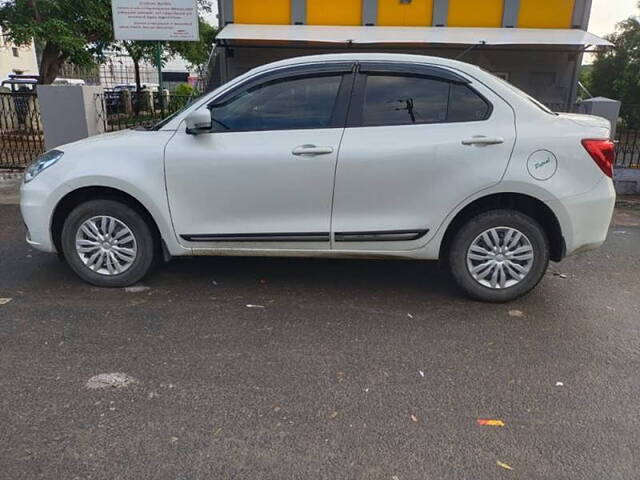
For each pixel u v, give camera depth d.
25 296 4.03
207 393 2.82
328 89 3.86
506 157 3.68
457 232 3.92
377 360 3.19
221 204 3.91
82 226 4.08
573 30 12.54
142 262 4.14
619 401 2.81
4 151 10.44
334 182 3.79
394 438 2.50
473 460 2.36
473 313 3.87
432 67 3.83
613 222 6.82
